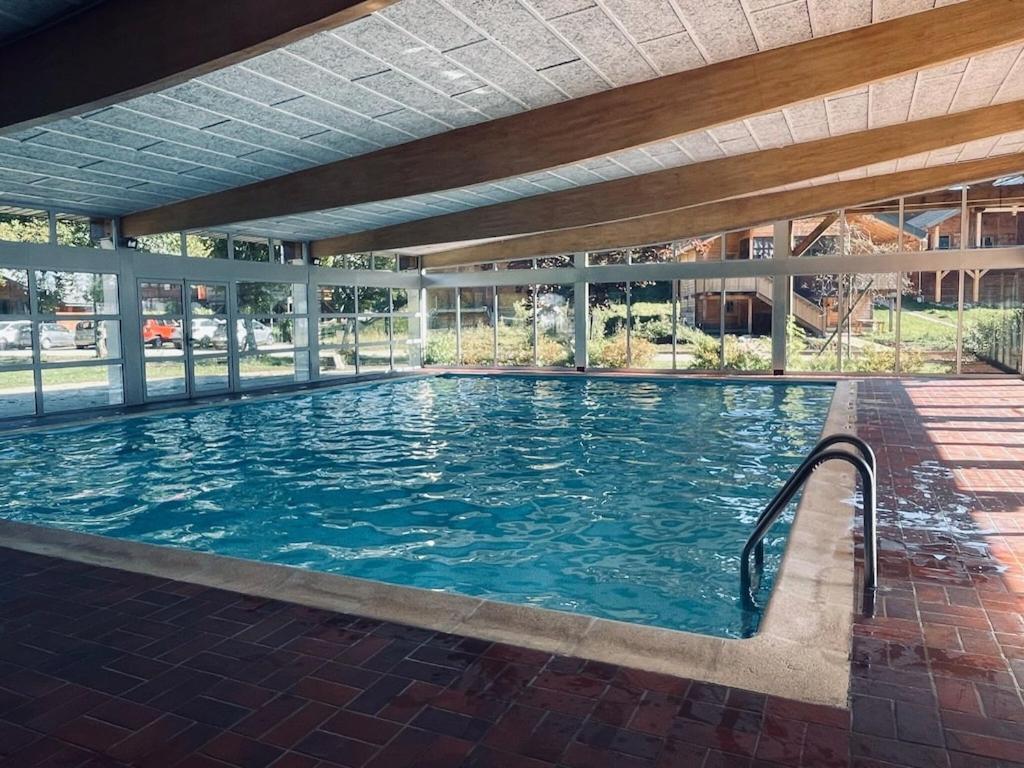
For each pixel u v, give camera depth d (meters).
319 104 6.78
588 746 2.27
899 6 5.86
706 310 17.03
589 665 2.78
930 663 2.77
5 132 5.67
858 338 15.74
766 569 4.75
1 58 5.52
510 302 19.00
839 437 3.93
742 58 6.60
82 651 2.99
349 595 3.53
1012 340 14.73
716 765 2.16
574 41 5.83
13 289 10.84
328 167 8.98
